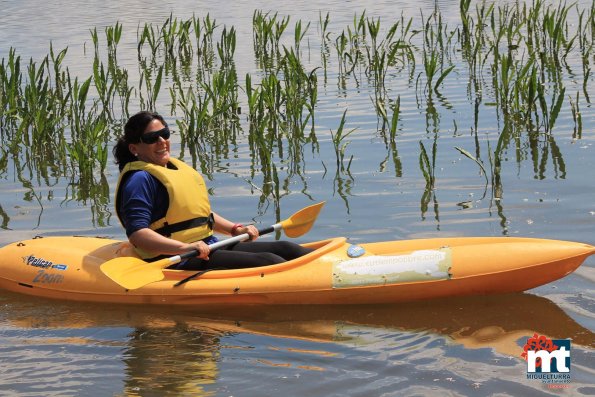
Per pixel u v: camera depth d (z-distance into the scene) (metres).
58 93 12.62
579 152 9.34
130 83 14.41
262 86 11.47
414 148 9.91
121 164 6.49
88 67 15.63
